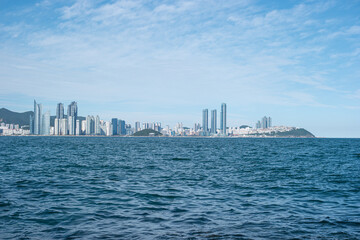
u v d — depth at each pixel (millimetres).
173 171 33094
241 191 21250
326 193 20625
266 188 22516
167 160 47688
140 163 42156
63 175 28922
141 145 121125
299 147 105562
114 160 46812
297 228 12648
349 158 52875
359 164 41938
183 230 12328
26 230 12281
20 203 17047
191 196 19422
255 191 21266
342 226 12969
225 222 13547
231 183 24844
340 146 119250
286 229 12508
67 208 16031
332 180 26719
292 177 28609
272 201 18062
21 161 43000
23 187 22172
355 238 11414
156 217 14352
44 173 30234
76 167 36094
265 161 46406
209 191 21203
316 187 23016
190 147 103312
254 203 17500
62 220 13773
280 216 14625
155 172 32062
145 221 13672
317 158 52750
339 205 17062
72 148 86875
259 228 12633
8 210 15422
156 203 17359
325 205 17047
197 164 41344
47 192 20359
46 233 11906
